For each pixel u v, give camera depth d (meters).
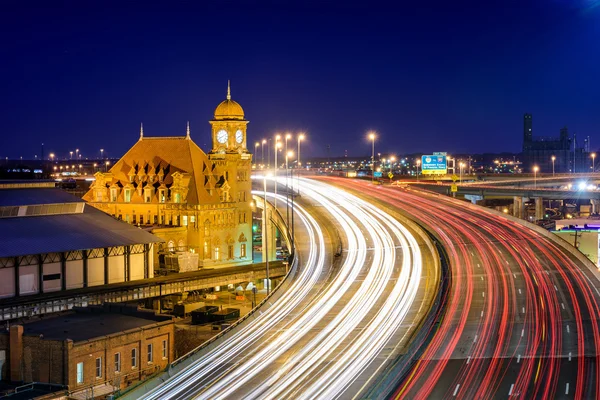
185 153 174.12
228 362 79.56
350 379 72.06
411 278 115.25
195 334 111.81
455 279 114.69
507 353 80.00
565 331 88.06
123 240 137.38
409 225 162.88
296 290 111.44
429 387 69.75
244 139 179.50
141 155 180.38
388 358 78.06
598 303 100.75
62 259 127.12
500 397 67.00
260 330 91.62
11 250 120.00
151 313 95.94
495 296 104.44
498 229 158.38
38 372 80.50
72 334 85.19
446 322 92.12
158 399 69.12
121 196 176.38
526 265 124.25
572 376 72.44
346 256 133.00
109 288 121.12
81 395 77.19
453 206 191.75
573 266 123.44
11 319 104.19
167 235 162.25
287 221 157.75
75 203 143.38
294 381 72.31
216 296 138.88
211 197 170.12
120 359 85.00
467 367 75.44
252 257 180.75
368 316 95.50
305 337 87.56
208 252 167.38
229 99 179.12
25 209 135.12
